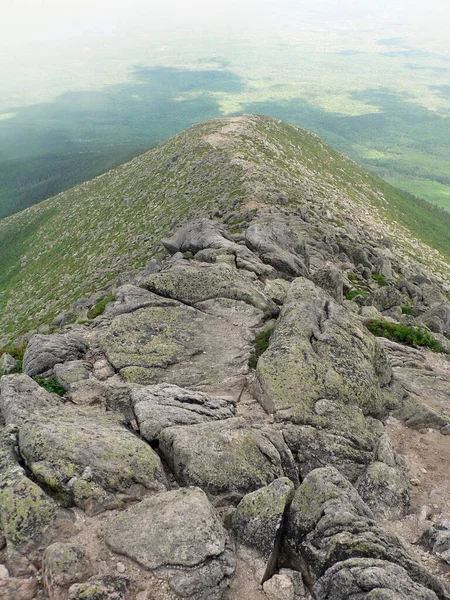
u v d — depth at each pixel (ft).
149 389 48.29
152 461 37.22
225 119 517.14
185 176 367.45
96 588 26.89
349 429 46.60
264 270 91.20
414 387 62.95
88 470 34.65
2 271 479.41
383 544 30.58
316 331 57.47
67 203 537.65
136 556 29.53
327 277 98.58
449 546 34.71
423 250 342.85
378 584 27.27
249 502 33.99
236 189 268.62
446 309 115.85
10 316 318.24
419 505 41.65
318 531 31.58
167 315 66.13
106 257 302.86
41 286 351.87
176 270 76.38
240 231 167.53
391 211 483.51
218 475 37.50
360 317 93.81
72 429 38.55
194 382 54.65
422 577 29.50
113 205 421.59
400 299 116.78
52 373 58.80
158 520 31.48
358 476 43.62
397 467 45.14
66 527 31.37
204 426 41.86
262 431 43.06
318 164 485.97
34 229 525.34
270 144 447.83
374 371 55.93
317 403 48.08
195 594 28.45
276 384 49.62
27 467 35.53
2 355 80.43
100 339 63.21
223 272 75.10
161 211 320.29
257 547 32.01
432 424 53.31
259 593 29.94
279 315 64.49
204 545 30.19
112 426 41.52
